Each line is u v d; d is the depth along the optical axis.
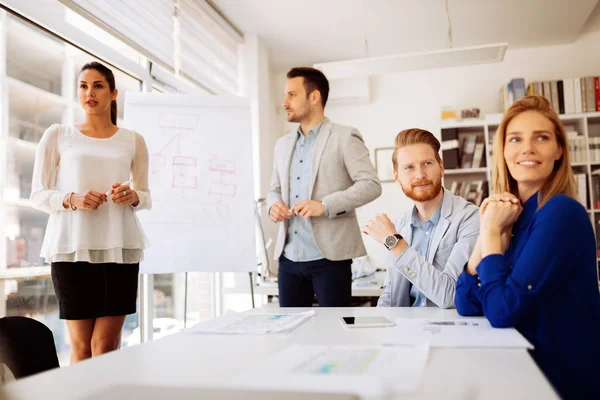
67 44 2.49
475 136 4.52
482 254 0.98
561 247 0.89
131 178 2.08
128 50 3.02
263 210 4.30
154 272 2.31
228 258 2.36
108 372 0.63
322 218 1.95
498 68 4.82
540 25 4.30
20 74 2.28
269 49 4.70
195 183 2.42
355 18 4.07
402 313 1.14
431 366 0.61
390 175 4.93
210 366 0.65
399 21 4.15
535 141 1.00
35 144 2.37
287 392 0.51
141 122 2.46
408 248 1.32
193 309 3.79
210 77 3.83
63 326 2.43
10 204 2.20
